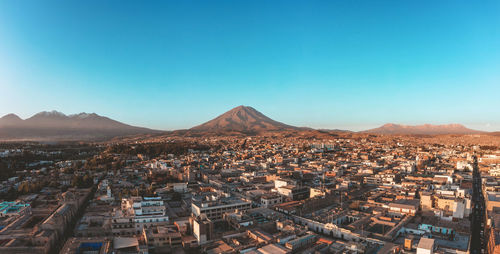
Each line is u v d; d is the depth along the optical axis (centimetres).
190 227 18525
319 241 17138
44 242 16212
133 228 19112
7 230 18400
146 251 15500
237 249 15650
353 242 16625
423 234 18188
